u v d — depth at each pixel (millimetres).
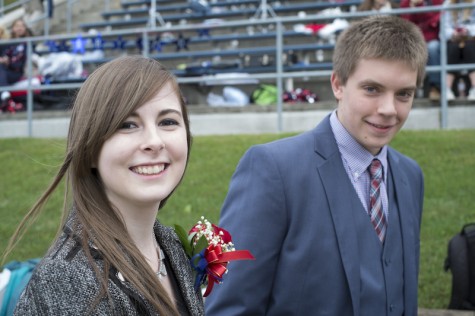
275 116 9000
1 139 8352
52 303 1282
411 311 2309
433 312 3447
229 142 7379
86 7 16141
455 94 8625
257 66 10305
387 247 2273
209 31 12688
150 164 1482
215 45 12438
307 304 2172
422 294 4344
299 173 2256
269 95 9508
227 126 9180
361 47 2211
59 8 15672
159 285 1444
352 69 2248
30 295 1302
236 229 2225
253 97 9586
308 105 8930
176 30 8984
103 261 1382
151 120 1489
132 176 1476
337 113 2416
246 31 12727
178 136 1528
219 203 5746
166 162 1509
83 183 1490
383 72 2186
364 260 2203
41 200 1510
